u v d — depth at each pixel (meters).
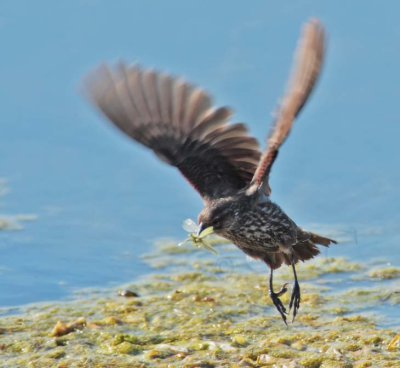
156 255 16.03
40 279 15.25
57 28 20.84
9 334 13.43
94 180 17.97
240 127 11.96
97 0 21.47
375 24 20.72
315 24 10.24
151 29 20.86
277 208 12.01
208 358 12.55
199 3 21.53
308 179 17.72
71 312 14.18
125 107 12.02
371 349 12.62
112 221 16.94
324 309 14.07
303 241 12.44
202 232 11.82
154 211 17.19
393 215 16.69
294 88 10.24
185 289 14.88
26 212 17.19
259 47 20.39
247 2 21.47
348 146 18.22
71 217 17.03
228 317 13.88
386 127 18.52
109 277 15.36
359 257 15.70
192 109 12.03
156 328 13.52
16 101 19.58
